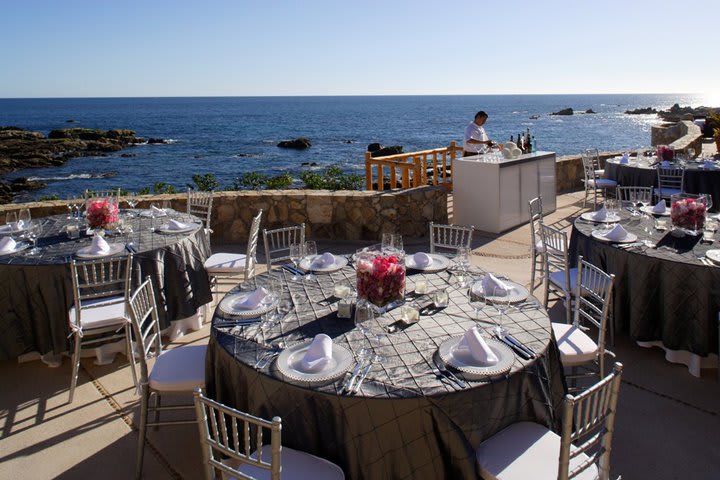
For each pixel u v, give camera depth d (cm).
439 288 338
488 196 769
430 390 223
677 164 827
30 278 399
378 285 278
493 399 231
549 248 480
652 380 381
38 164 3250
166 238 466
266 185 1058
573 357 320
